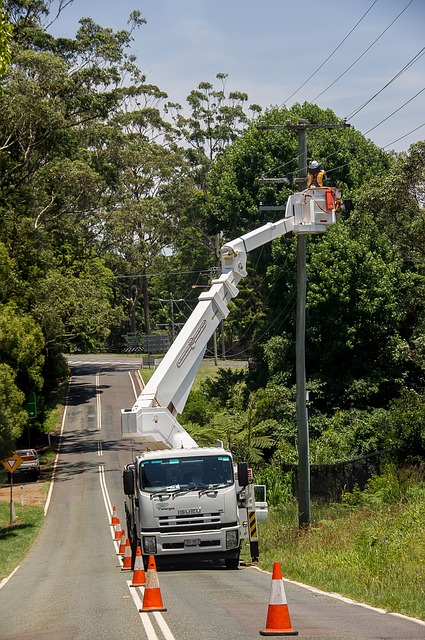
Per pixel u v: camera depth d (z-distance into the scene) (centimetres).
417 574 1508
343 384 4978
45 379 6550
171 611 1216
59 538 3566
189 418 4662
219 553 1888
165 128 11425
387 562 1694
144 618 1148
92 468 5703
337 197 2408
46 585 1869
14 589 1859
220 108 11450
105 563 2473
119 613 1231
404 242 4772
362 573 1609
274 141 6412
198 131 11419
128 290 12694
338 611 1204
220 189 6775
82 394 8400
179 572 1909
